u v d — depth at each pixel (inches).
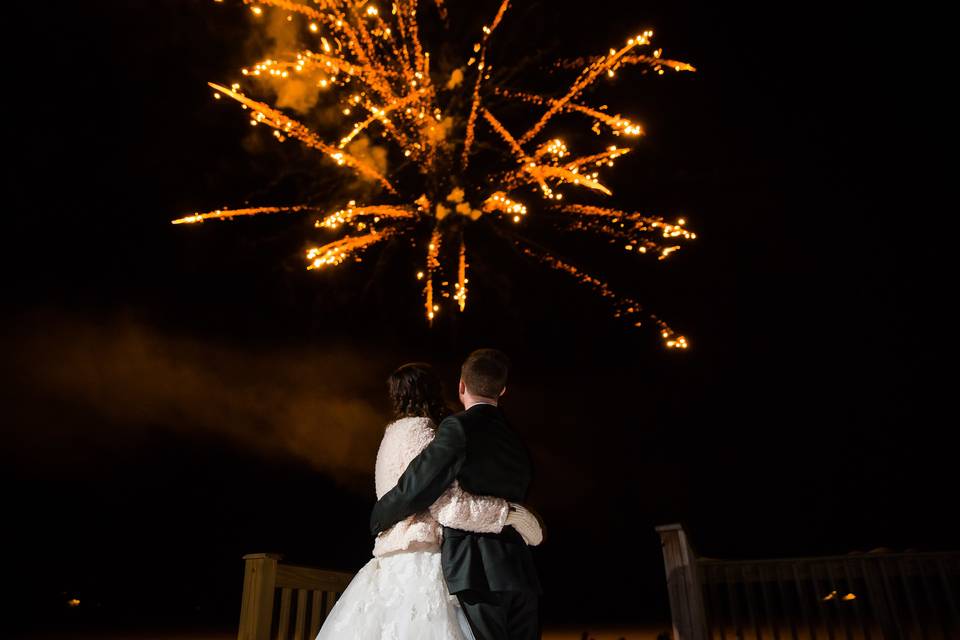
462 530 81.7
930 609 164.7
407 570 81.3
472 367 93.7
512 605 80.9
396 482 86.7
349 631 79.0
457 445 81.8
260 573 131.3
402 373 97.5
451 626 78.1
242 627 128.0
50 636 654.5
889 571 168.6
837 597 168.4
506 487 85.3
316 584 143.9
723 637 166.9
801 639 196.5
